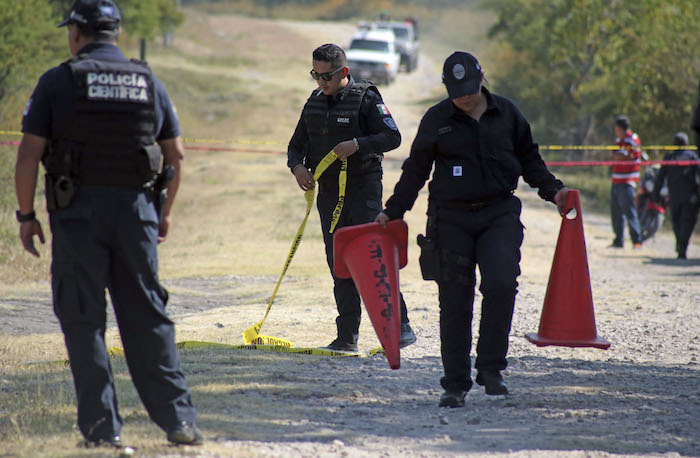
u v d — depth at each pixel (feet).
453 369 54.60
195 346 74.38
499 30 428.56
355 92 69.10
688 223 164.25
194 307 104.01
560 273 58.23
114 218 40.65
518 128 54.85
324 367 66.64
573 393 58.08
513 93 425.28
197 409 50.34
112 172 40.68
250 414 50.39
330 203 70.59
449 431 48.85
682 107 284.61
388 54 489.26
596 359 72.74
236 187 261.03
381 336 53.16
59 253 40.65
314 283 118.42
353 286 72.90
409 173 54.85
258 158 329.11
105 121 40.29
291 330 84.07
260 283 123.34
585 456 43.45
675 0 276.82
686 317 94.58
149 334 41.50
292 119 417.90
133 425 45.68
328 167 69.62
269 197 237.86
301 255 152.87
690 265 155.12
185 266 141.18
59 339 80.48
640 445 45.80
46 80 40.16
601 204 268.62
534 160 56.13
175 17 577.02
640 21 291.58
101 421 40.75
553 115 403.13
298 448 43.16
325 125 69.21
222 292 117.08
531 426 50.06
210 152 341.82
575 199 55.42
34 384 58.85
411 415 52.95
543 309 59.11
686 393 58.80
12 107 229.45
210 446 41.65
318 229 184.75
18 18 242.58
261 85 501.56
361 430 48.60
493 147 53.11
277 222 194.18
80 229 40.37
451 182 53.16
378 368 67.36
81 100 39.96
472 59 52.42
